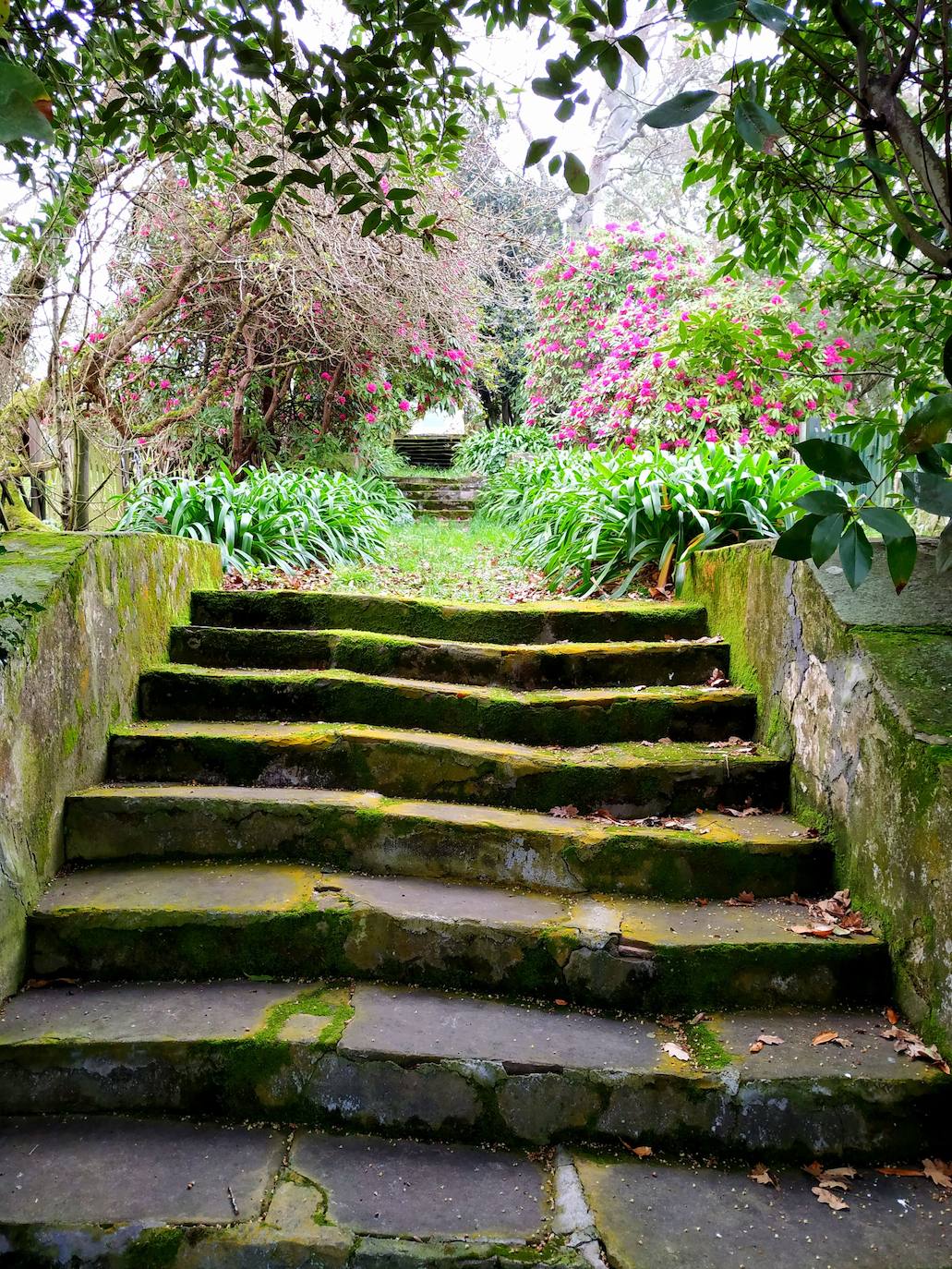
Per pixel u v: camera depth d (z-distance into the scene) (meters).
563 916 2.15
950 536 1.09
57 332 3.45
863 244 2.49
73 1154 1.63
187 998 1.97
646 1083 1.72
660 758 2.71
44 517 4.50
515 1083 1.73
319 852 2.43
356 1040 1.79
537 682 3.25
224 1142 1.69
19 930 2.02
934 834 1.80
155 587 3.18
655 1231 1.47
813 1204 1.55
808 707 2.50
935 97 1.47
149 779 2.69
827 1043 1.83
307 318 6.15
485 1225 1.48
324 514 5.43
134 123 2.30
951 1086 1.68
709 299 6.09
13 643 2.06
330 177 1.79
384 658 3.28
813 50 1.23
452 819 2.42
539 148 1.40
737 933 2.06
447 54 1.76
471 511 8.08
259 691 2.99
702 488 4.02
